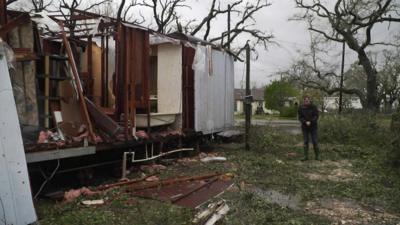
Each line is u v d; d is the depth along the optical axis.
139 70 9.91
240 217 6.45
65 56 8.09
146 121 10.38
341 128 17.86
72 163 8.10
